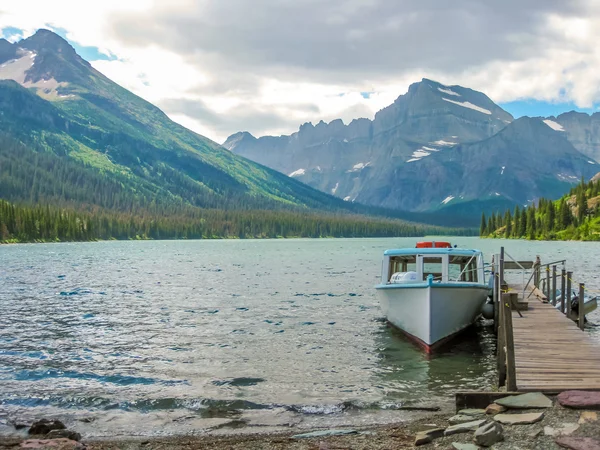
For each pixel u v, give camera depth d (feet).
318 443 44.24
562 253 400.47
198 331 101.96
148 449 44.57
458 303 86.63
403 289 89.25
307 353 83.71
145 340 93.35
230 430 50.29
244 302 143.95
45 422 49.98
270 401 59.52
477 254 98.37
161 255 437.58
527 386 47.09
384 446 42.11
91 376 69.82
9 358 79.46
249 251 531.50
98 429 50.85
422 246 102.53
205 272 255.70
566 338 66.23
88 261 344.28
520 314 85.46
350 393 62.75
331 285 191.42
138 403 58.70
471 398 48.03
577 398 42.60
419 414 54.44
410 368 74.69
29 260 349.20
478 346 90.07
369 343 91.30
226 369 73.77
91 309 131.13
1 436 48.03
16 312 125.90
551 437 36.86
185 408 57.26
